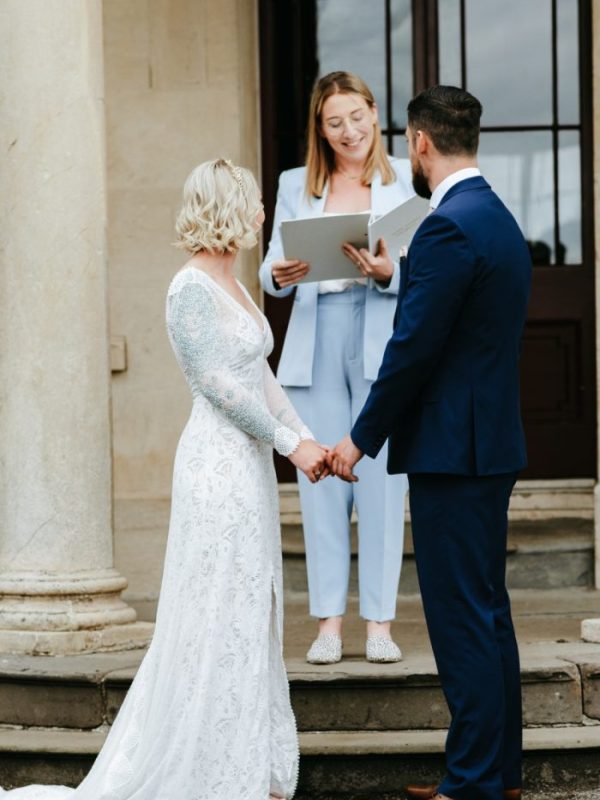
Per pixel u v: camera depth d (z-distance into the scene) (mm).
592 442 7477
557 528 7133
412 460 4203
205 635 4164
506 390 4223
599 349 6586
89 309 5625
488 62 7441
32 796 4398
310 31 7445
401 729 4961
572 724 5000
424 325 4090
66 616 5473
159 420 7074
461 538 4168
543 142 7461
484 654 4148
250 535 4223
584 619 6086
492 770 4133
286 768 4320
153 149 7031
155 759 4180
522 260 4242
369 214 4848
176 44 7016
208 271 4320
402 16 7430
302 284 5277
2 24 5605
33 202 5578
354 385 5227
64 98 5586
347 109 5172
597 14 6504
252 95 7305
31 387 5590
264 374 4543
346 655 5352
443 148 4312
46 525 5590
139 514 7008
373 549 5156
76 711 5109
